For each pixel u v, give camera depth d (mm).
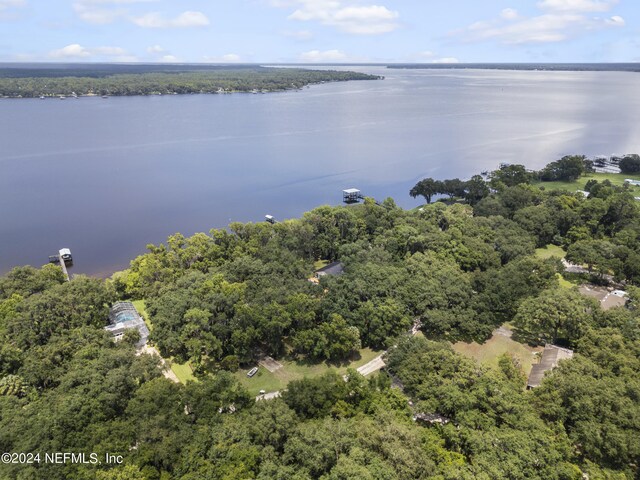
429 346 78375
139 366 72125
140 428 59406
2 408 64562
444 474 53500
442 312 93625
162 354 88250
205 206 189000
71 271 134500
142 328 94625
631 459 60938
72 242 153250
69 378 69500
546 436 58500
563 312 87750
